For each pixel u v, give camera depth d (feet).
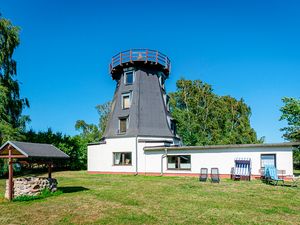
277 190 54.95
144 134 102.83
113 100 120.26
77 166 130.62
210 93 160.76
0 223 30.99
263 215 33.99
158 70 116.98
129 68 113.50
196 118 152.97
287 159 75.82
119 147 104.78
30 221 31.63
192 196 47.78
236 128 155.74
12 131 87.97
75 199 44.78
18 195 45.47
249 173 75.51
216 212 35.50
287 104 113.80
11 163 45.96
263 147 79.15
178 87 161.58
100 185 64.34
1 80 95.66
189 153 90.68
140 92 109.40
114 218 32.48
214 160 86.12
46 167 125.08
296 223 30.40
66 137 129.39
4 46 96.37
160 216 33.37
